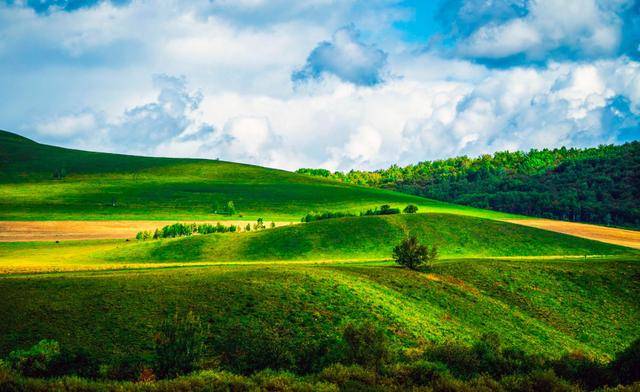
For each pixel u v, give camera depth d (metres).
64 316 41.25
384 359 30.69
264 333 39.16
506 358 31.80
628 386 24.23
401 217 119.19
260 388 24.92
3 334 37.81
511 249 102.94
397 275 62.69
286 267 63.75
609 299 62.66
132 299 45.38
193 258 94.44
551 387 25.98
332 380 26.27
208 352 35.84
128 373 30.83
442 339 42.25
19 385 23.75
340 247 101.56
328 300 47.12
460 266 71.25
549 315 57.69
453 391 25.30
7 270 71.44
